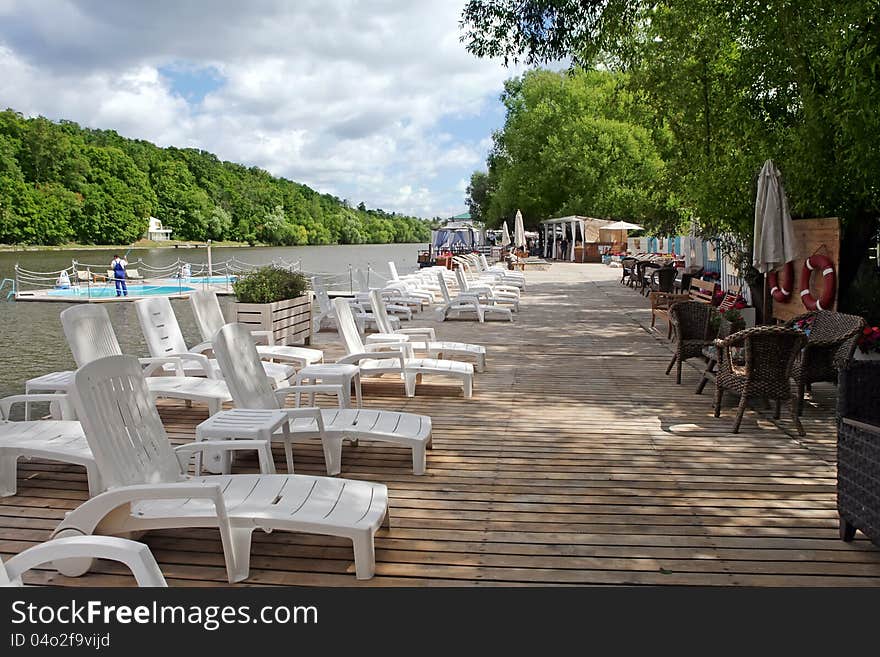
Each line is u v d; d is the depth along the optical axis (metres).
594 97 39.09
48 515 3.81
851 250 8.10
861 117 6.34
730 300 10.28
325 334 11.13
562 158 38.50
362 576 3.08
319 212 110.38
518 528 3.62
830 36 6.64
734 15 8.07
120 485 3.11
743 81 8.84
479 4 9.16
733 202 8.91
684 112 9.89
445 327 12.02
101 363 3.27
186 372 6.36
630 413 6.09
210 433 3.81
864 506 3.17
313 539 3.50
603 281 21.84
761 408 6.17
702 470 4.55
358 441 5.18
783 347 5.28
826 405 6.21
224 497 3.21
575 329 11.62
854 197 7.71
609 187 37.00
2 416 4.55
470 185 66.50
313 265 44.38
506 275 20.22
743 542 3.44
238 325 4.88
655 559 3.26
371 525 3.05
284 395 5.22
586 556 3.30
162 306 6.51
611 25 9.14
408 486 4.27
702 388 6.87
